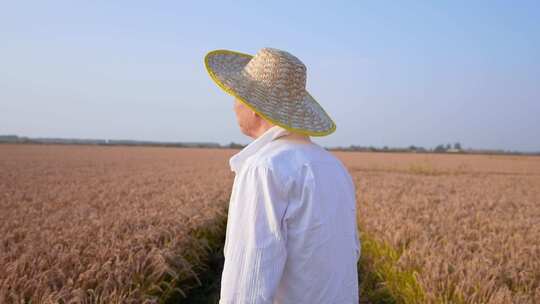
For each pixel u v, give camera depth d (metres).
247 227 1.31
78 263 4.19
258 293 1.24
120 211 8.11
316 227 1.33
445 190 16.45
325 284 1.34
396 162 44.06
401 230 6.46
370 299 5.32
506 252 5.57
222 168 27.81
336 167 1.54
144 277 4.21
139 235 5.43
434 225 7.62
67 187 13.55
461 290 3.94
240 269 1.28
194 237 6.19
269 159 1.37
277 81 1.53
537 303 3.85
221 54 1.82
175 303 4.98
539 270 4.83
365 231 7.61
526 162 54.91
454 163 46.25
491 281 4.04
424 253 5.24
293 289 1.34
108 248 4.75
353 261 1.49
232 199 1.42
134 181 16.73
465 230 7.13
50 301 3.13
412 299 4.46
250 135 1.69
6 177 17.55
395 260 5.48
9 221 6.73
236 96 1.47
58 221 6.96
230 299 1.27
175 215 7.43
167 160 39.38
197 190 13.01
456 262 4.93
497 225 8.02
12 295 3.27
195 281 5.87
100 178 17.84
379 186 17.02
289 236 1.34
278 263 1.28
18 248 4.91
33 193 11.72
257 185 1.33
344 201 1.48
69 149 62.31
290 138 1.52
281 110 1.50
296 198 1.35
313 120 1.56
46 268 4.10
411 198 12.17
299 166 1.38
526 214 10.16
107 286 3.63
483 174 30.92
